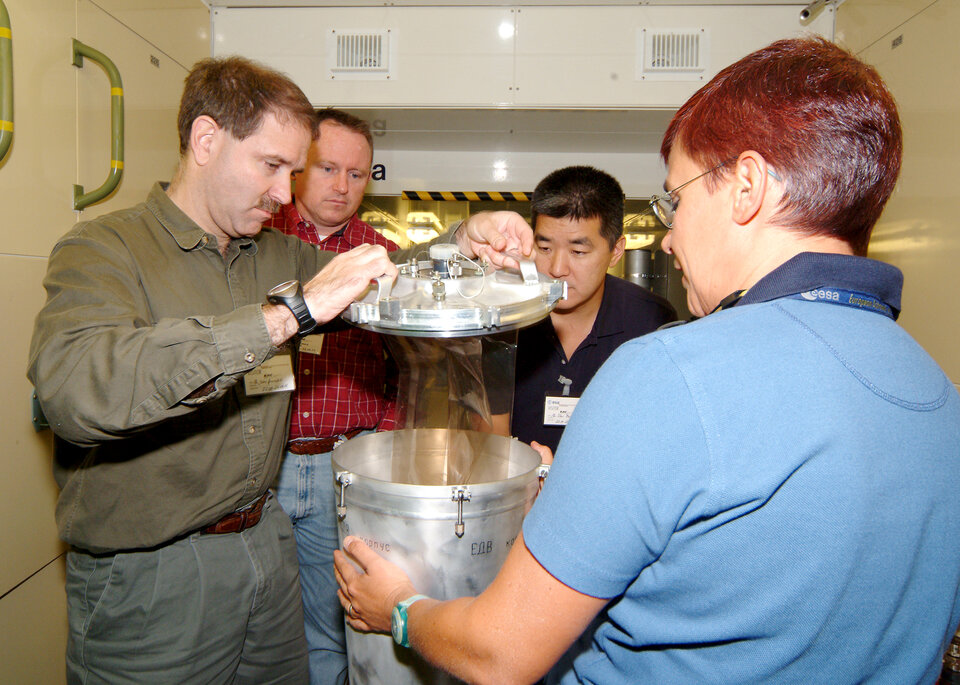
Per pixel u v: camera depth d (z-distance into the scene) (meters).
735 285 0.64
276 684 1.41
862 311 0.59
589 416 0.58
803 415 0.52
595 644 0.71
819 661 0.55
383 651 0.88
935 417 0.56
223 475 1.19
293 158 1.17
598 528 0.55
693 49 2.29
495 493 0.85
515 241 1.17
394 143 2.84
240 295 1.26
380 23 2.33
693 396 0.53
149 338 0.86
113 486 1.11
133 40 1.87
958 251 1.61
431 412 1.06
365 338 1.93
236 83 1.12
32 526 1.51
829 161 0.57
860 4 2.07
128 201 1.86
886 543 0.52
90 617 1.17
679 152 0.69
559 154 2.86
